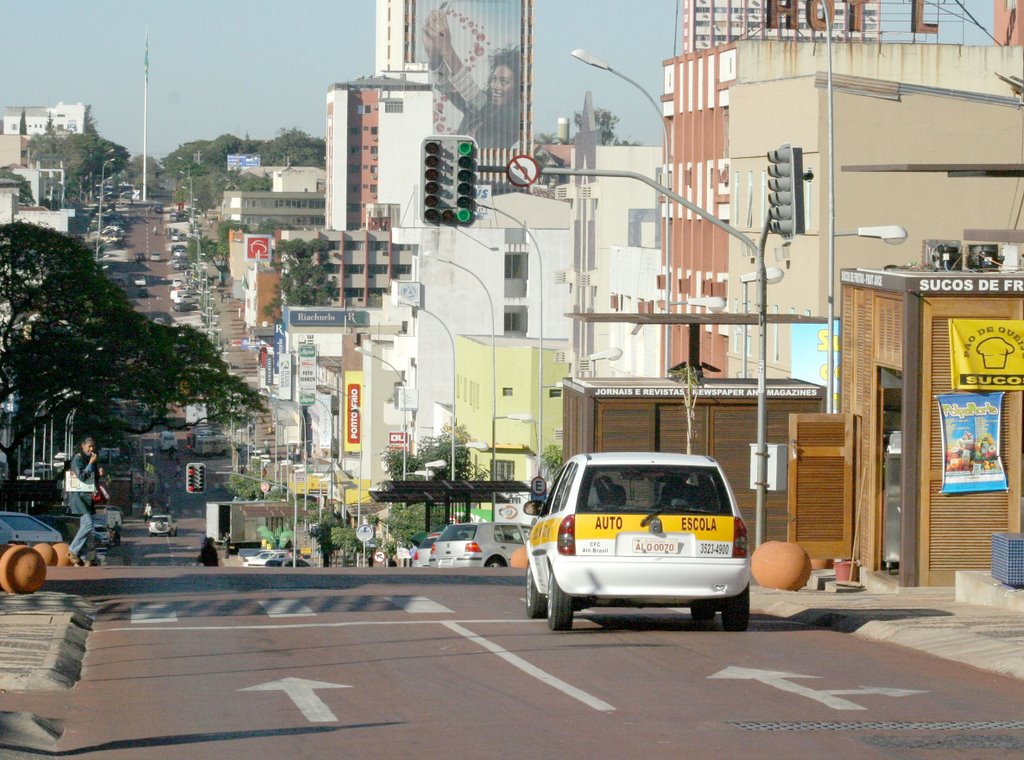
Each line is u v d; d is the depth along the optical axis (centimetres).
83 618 3406
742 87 10006
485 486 9312
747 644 2959
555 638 3069
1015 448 4106
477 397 15075
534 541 3462
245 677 2544
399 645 2967
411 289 18288
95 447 5453
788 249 9206
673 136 12088
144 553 17462
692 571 3072
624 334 13825
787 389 6688
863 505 4578
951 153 8931
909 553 4109
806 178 4522
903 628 3056
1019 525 4112
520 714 2131
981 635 2912
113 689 2427
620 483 3117
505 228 18425
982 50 10338
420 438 17575
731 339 10381
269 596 4059
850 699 2253
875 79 8881
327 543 15775
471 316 18388
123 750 1900
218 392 11481
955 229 8919
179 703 2273
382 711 2173
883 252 8881
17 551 3766
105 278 11350
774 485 4722
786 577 4150
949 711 2138
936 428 4091
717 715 2108
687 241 11656
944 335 4078
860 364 4600
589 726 2025
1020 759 1780
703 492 3120
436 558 7844
